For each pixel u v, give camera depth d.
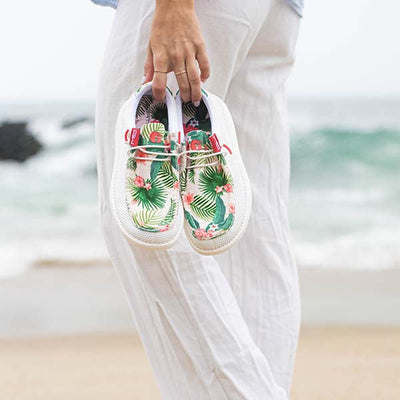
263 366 1.37
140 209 1.23
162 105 1.36
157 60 1.27
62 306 5.14
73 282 6.12
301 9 1.47
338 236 9.01
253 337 1.54
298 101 23.09
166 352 1.40
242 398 1.34
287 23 1.45
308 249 8.23
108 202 1.39
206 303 1.34
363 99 23.47
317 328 4.32
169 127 1.29
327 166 13.99
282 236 1.56
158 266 1.32
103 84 1.37
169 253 1.31
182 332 1.35
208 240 1.24
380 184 12.46
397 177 12.84
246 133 1.50
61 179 13.91
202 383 1.36
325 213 10.55
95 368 3.42
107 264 7.12
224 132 1.30
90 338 4.20
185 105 1.36
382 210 10.62
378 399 2.68
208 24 1.31
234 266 1.55
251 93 1.47
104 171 1.38
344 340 3.96
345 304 5.04
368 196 11.70
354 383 2.96
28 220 10.39
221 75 1.36
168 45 1.26
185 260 1.33
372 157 14.28
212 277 1.36
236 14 1.31
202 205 1.27
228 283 1.53
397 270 6.54
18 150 15.48
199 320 1.34
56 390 2.98
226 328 1.34
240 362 1.34
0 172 14.71
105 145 1.37
